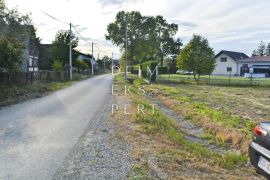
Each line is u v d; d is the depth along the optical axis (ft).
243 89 98.53
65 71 123.65
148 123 31.37
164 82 118.73
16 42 66.74
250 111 48.98
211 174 18.28
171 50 282.36
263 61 210.18
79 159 18.86
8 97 51.06
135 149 21.12
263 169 15.56
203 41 120.37
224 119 38.09
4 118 32.96
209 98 67.05
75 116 35.12
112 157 19.30
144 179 15.62
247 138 28.07
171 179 16.03
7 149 20.98
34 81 82.69
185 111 45.03
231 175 18.88
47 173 16.49
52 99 52.70
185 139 28.58
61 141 23.31
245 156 23.85
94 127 28.76
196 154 22.22
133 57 217.36
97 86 87.45
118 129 27.86
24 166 17.58
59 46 144.05
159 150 21.36
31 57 125.18
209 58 119.55
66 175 16.20
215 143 28.53
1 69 57.36
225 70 238.07
